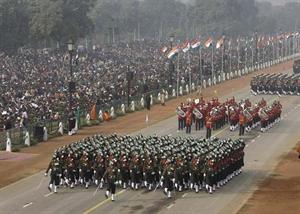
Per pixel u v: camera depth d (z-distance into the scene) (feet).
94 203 166.61
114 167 174.91
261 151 239.30
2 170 206.08
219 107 295.89
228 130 286.46
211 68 526.98
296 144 253.65
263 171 206.59
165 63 553.64
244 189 183.52
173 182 175.22
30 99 315.58
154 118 321.73
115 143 197.16
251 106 309.22
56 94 333.62
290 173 203.21
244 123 274.98
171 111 345.10
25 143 247.29
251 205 165.48
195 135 271.49
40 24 638.53
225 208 162.61
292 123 309.22
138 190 180.96
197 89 441.27
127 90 355.97
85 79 421.18
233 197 174.50
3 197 172.76
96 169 182.60
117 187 183.93
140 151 185.06
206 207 163.53
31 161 220.02
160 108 357.20
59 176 179.52
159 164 180.34
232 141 205.26
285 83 419.13
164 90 397.80
